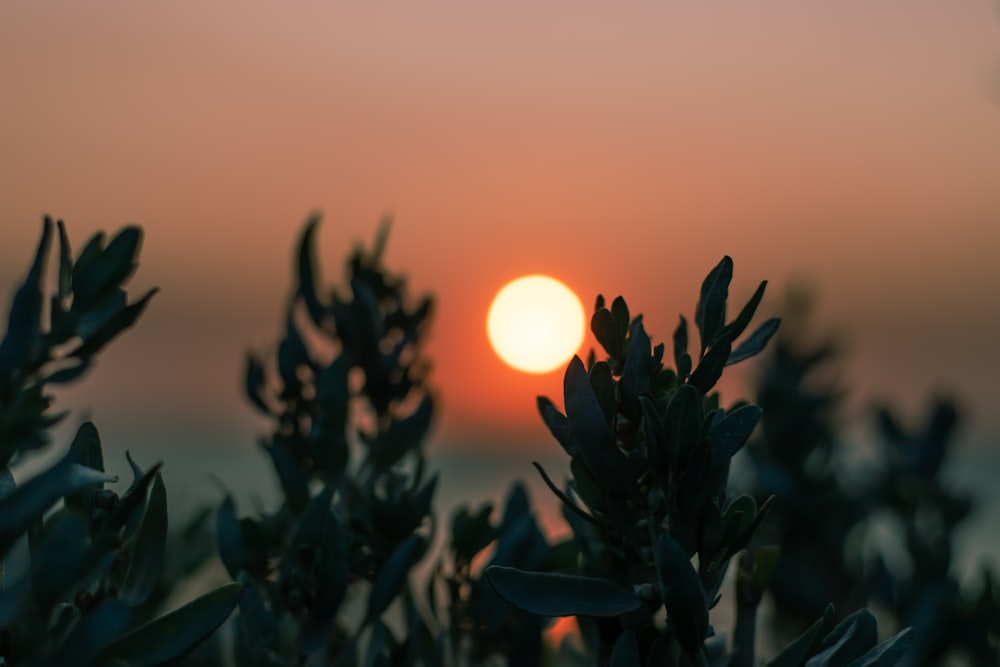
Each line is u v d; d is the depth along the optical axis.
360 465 1.21
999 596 1.66
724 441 0.81
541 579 0.81
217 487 1.09
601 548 0.94
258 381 1.23
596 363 0.85
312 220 1.29
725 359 0.83
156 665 0.70
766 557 0.91
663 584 0.75
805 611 1.93
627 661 0.80
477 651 1.12
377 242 1.38
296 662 0.94
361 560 1.07
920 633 1.69
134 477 0.79
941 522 2.08
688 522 0.80
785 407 2.22
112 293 0.67
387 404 1.27
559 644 1.34
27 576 0.67
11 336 0.64
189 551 1.49
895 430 2.16
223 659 1.27
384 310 1.34
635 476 0.83
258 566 1.07
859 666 0.78
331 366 1.17
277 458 1.10
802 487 2.12
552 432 0.88
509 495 1.24
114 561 0.72
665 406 0.86
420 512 1.09
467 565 1.13
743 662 0.90
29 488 0.62
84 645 0.62
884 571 1.94
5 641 0.64
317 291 1.29
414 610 1.03
